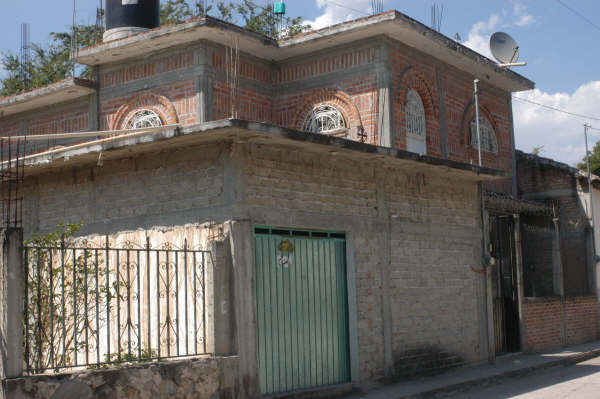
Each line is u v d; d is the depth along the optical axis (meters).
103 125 15.67
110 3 16.56
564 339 16.91
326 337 10.27
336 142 9.55
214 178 9.07
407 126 15.24
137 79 15.16
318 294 10.23
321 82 15.27
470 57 16.33
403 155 10.80
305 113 15.47
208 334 8.53
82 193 10.64
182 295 9.08
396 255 11.62
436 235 12.64
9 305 6.76
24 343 7.50
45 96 16.09
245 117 15.02
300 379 9.77
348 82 14.89
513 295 15.30
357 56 14.80
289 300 9.76
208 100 14.13
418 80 15.57
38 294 7.26
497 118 18.78
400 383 11.19
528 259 18.47
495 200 14.77
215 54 14.45
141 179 9.89
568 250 18.66
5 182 11.64
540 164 19.19
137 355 8.77
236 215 8.82
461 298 13.13
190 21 13.62
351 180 10.87
